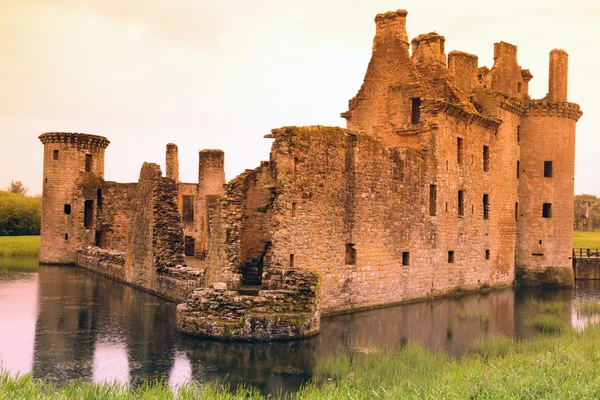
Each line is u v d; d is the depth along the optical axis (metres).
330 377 19.86
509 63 47.94
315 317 26.73
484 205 44.38
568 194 49.03
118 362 21.70
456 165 40.81
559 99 48.88
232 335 25.27
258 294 27.00
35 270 52.41
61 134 59.34
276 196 29.22
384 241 34.81
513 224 47.53
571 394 15.81
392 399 15.64
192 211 62.59
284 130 29.59
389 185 35.12
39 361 21.61
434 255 38.94
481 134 43.53
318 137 30.64
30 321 28.64
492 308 35.38
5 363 21.30
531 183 48.66
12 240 77.56
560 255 48.53
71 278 46.25
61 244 59.03
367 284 33.56
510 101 46.38
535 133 48.47
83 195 60.03
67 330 26.77
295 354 23.11
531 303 37.78
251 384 19.34
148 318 29.59
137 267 41.56
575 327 28.83
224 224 30.02
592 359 20.38
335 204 31.64
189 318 26.06
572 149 49.38
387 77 41.06
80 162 60.09
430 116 38.75
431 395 15.80
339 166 31.94
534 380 17.09
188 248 60.12
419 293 37.66
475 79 46.38
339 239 31.88
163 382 19.25
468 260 42.25
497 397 15.77
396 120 40.28
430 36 41.62
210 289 26.88
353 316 31.14
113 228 60.72
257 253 32.28
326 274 31.12
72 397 14.74
